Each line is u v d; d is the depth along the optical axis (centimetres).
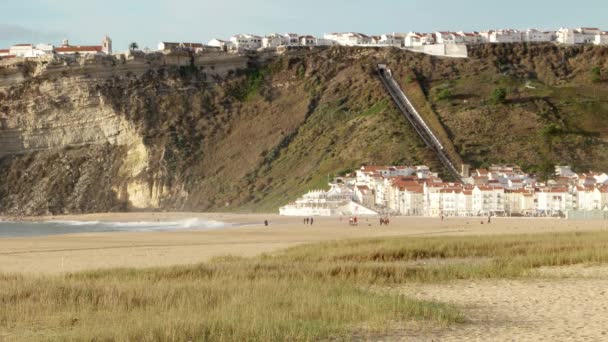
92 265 6731
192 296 4006
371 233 11675
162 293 4091
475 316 3562
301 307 3584
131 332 3086
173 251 8506
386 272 5178
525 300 4056
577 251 6400
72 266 6675
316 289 4231
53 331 3338
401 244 7431
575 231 10094
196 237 11569
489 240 7925
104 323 3409
